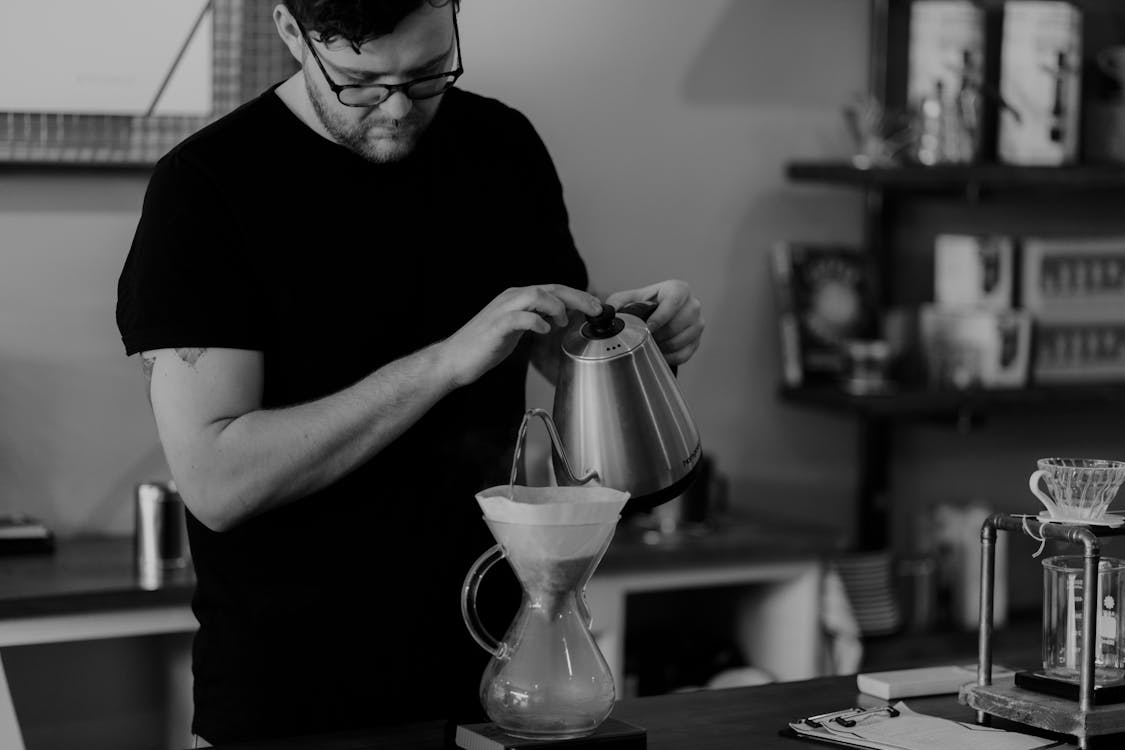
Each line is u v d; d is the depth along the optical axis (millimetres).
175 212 1705
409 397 1648
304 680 1760
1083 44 3635
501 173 1932
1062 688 1529
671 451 1660
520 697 1388
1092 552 1464
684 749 1470
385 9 1553
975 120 3297
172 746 2639
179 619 2414
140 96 2805
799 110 3480
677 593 3330
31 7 2707
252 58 2883
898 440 3646
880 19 3496
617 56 3258
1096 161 3443
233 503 1678
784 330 3395
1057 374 3531
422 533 1793
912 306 3648
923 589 3393
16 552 2641
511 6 3139
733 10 3377
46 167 2775
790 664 2994
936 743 1471
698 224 3381
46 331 2805
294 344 1768
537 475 3078
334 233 1779
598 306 1647
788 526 3072
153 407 1721
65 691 2766
